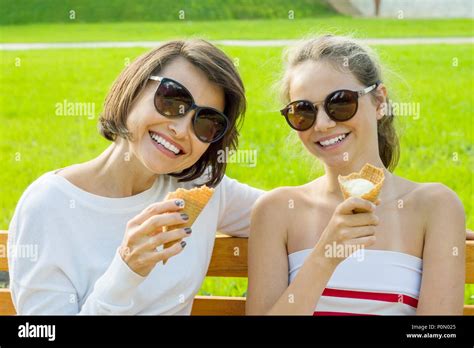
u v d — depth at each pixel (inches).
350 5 1375.5
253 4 1343.5
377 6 1350.9
